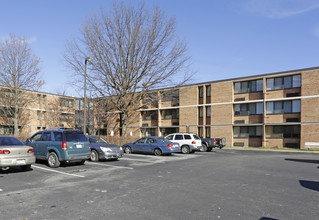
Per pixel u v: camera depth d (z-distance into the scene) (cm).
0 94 3450
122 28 2675
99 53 2688
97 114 3159
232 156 1952
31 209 582
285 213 563
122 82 2703
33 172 1073
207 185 842
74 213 556
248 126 3369
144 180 924
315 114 2848
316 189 793
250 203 637
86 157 1259
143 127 4191
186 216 541
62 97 3728
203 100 3675
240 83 3431
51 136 1239
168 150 1862
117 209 585
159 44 2755
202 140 2558
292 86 3058
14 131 3684
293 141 3047
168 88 3019
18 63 3475
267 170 1188
